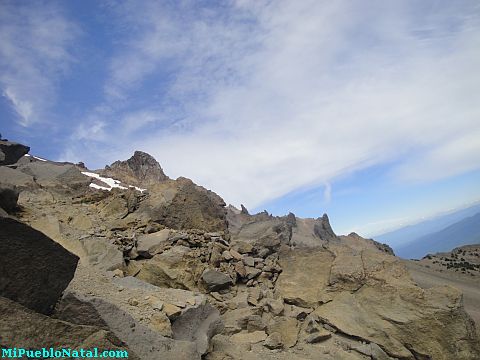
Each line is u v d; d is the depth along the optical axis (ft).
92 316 31.50
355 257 77.51
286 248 87.15
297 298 72.49
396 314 63.21
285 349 55.01
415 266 175.94
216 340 47.96
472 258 190.39
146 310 41.34
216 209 108.47
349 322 64.23
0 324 21.30
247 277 75.87
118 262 63.62
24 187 98.43
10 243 25.50
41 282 27.40
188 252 72.84
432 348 58.54
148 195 102.83
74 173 128.98
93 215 88.94
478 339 59.16
